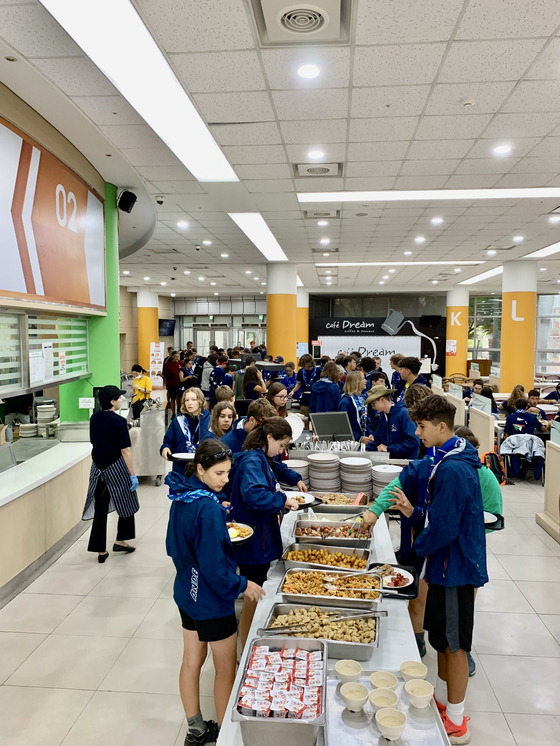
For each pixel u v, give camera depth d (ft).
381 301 82.17
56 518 15.23
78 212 18.17
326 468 11.95
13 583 12.91
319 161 18.57
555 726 8.61
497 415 28.96
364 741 5.28
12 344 14.65
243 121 14.97
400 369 16.42
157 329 74.08
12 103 13.46
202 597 7.31
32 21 10.36
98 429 14.57
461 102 13.70
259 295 82.74
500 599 12.95
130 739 8.28
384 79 12.41
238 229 31.19
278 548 8.98
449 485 7.27
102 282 20.99
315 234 32.50
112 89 13.41
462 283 63.26
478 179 20.58
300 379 33.78
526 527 18.10
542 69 11.90
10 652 10.62
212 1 9.30
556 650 10.83
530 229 30.32
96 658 10.42
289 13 9.68
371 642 6.31
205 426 15.42
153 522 18.38
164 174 20.56
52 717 8.77
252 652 6.22
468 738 8.14
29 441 18.48
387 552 9.07
